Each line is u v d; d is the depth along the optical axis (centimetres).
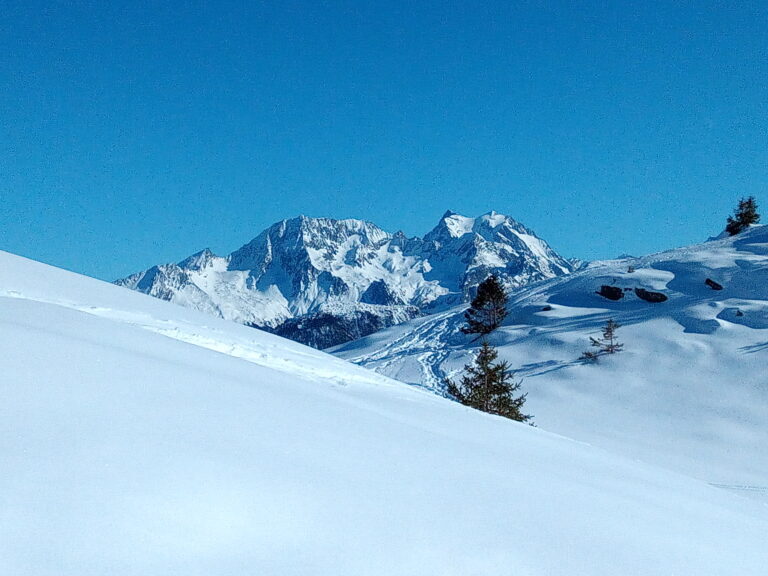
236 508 259
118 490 247
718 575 342
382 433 472
